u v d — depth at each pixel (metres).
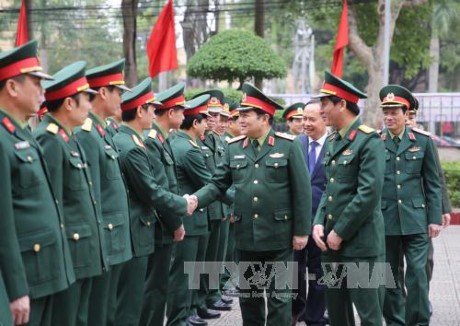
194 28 22.20
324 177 6.48
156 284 5.71
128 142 5.32
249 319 5.55
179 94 5.88
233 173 5.48
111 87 4.97
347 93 5.02
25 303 3.56
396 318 6.28
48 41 34.72
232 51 13.98
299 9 19.78
